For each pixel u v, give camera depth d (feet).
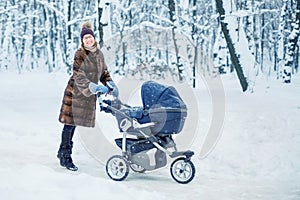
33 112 37.01
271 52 100.89
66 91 20.06
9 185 14.79
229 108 35.19
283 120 29.53
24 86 70.03
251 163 22.17
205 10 86.79
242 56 51.96
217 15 68.23
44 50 117.08
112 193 15.31
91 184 15.67
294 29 63.36
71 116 19.86
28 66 111.75
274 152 23.22
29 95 54.90
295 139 25.52
